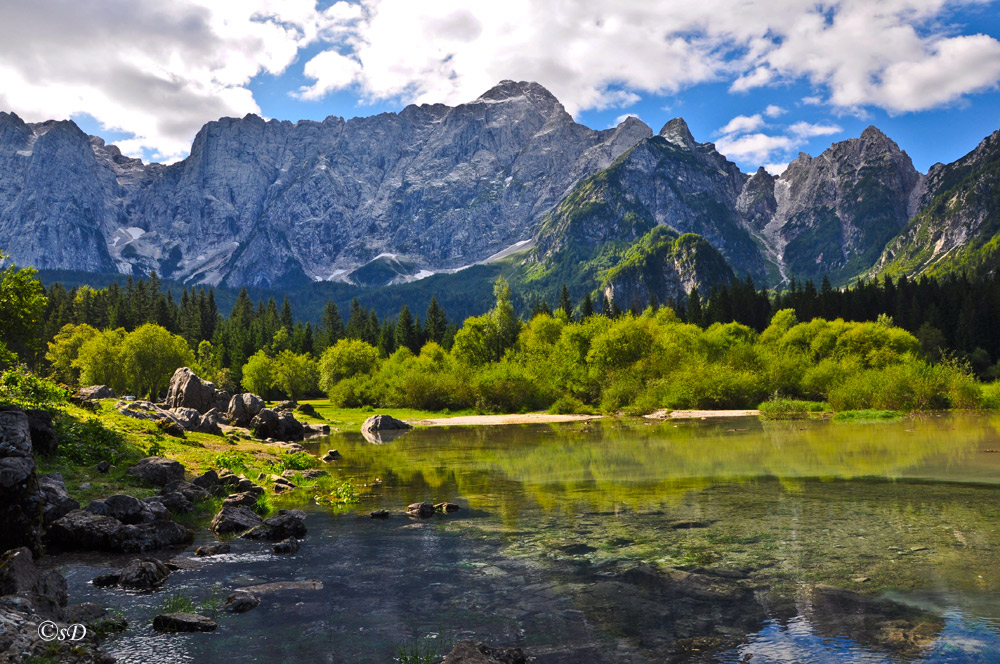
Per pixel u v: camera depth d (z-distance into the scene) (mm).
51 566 14250
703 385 73750
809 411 64438
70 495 19078
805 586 12266
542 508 20594
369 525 18641
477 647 9133
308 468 31094
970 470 26297
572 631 10320
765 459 31328
